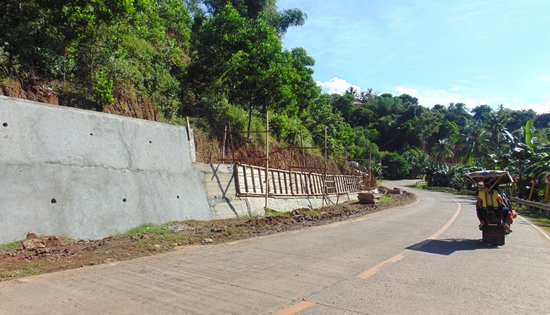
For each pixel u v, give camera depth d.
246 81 22.53
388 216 18.56
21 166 9.42
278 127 29.12
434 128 114.31
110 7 14.43
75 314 4.60
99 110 14.47
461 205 29.50
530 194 31.78
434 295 5.95
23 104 9.82
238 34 22.36
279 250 9.15
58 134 10.48
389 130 116.06
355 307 5.28
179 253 8.44
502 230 10.62
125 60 17.20
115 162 11.92
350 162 51.84
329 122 45.34
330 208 23.98
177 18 27.19
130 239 9.81
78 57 14.77
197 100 22.25
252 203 18.48
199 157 19.00
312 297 5.65
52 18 13.66
